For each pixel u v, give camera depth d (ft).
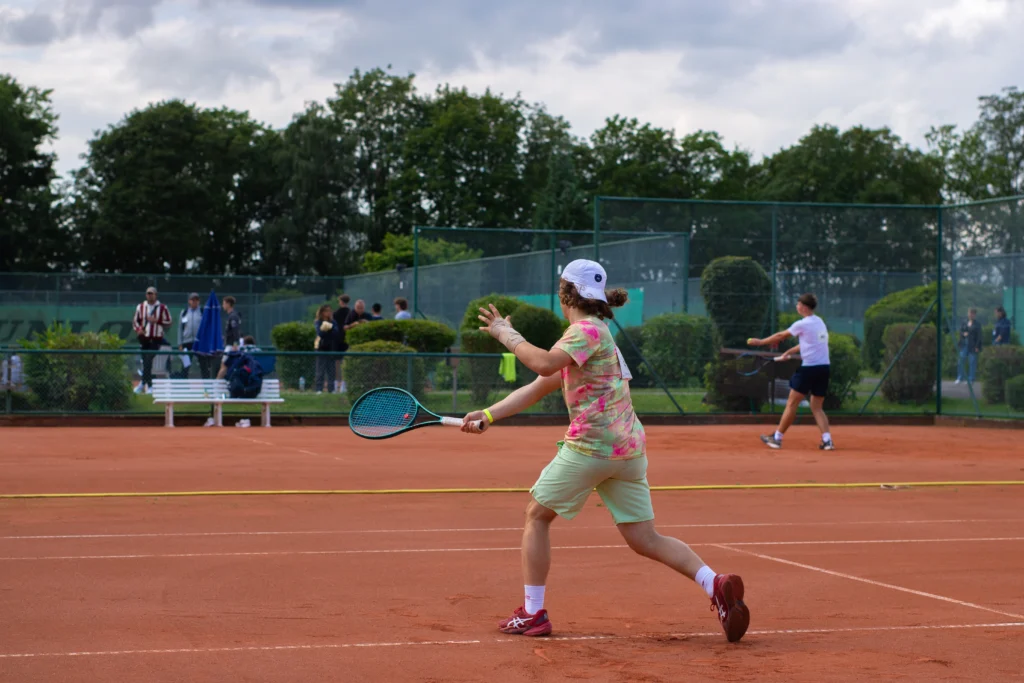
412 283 108.99
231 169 222.48
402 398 17.92
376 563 23.35
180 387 59.26
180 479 36.32
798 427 63.87
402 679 14.51
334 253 216.74
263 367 61.82
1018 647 16.69
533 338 70.13
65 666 15.07
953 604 20.04
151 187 205.36
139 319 75.82
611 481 17.10
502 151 212.64
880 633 17.70
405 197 215.51
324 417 61.98
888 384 68.54
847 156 200.95
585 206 199.31
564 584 21.53
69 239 205.26
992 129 220.43
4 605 19.06
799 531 28.07
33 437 51.11
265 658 15.61
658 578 22.15
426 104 235.20
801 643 16.92
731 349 66.44
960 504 33.30
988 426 64.69
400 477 37.83
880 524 29.30
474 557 24.12
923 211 68.69
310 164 215.31
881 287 68.64
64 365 59.62
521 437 54.75
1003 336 65.05
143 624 17.79
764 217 67.10
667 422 65.21
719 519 29.94
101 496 32.22
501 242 96.73
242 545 25.17
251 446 48.06
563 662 15.48
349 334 72.95
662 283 66.85
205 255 220.84
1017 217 64.90
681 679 14.52
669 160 215.10
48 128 205.98
